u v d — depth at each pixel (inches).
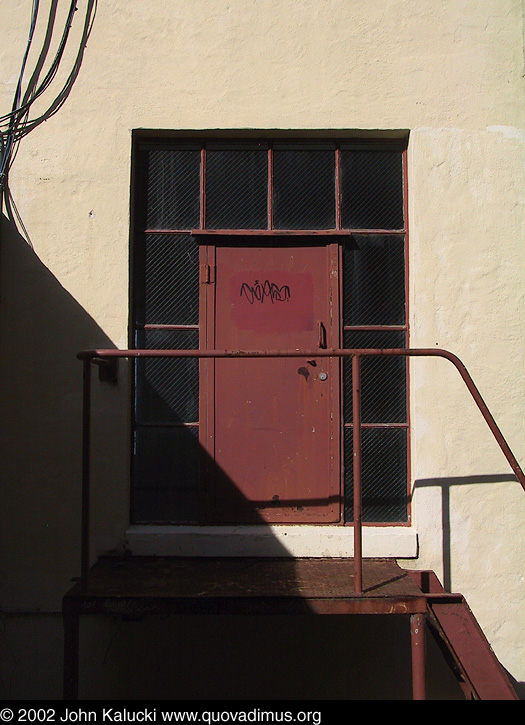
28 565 148.6
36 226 153.2
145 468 154.9
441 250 152.9
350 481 154.4
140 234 158.4
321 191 158.4
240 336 155.6
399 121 154.3
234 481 153.6
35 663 147.3
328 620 149.1
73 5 155.7
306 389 154.9
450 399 150.9
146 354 123.5
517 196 154.2
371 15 155.7
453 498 149.1
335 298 155.8
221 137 159.2
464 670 129.0
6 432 150.3
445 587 147.6
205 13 155.9
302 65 154.9
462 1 156.1
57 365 151.3
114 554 147.9
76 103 154.9
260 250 157.3
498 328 152.0
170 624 148.6
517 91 155.4
